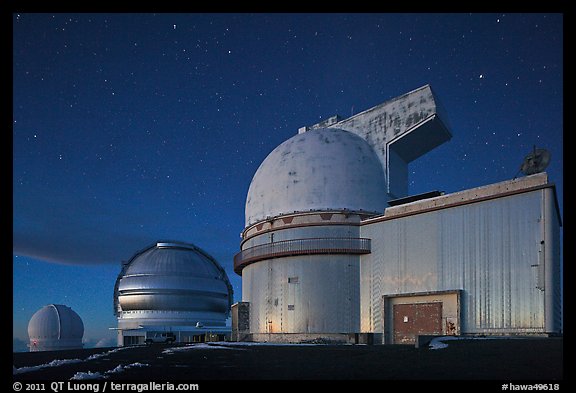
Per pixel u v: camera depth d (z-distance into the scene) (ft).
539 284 75.41
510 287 78.64
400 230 96.89
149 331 193.06
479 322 81.30
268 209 116.16
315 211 109.29
